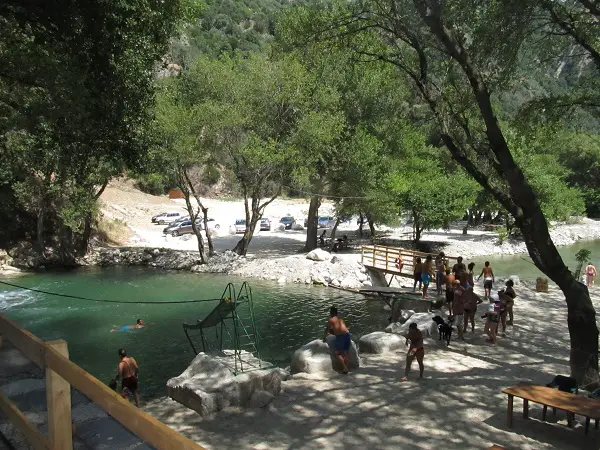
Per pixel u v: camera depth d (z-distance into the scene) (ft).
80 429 9.53
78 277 102.47
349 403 33.04
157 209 206.59
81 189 104.94
